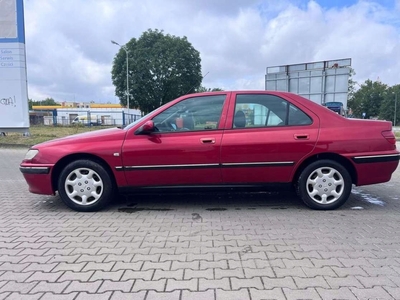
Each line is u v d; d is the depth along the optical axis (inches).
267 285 99.4
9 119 603.8
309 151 173.8
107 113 1985.7
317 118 177.8
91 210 181.5
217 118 178.5
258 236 141.6
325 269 109.7
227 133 175.5
